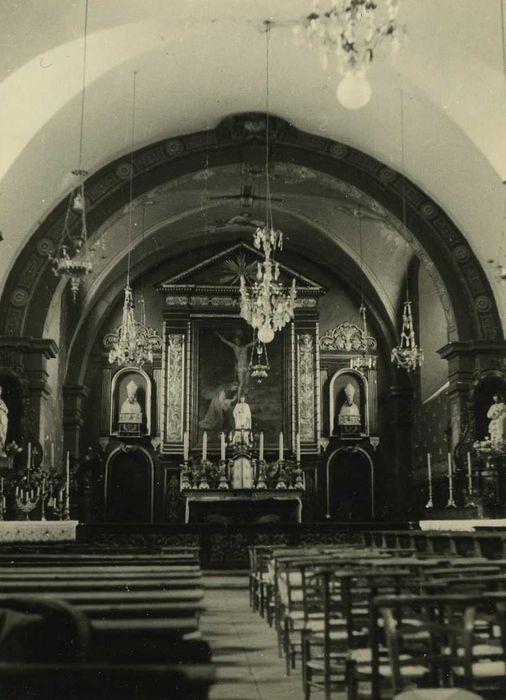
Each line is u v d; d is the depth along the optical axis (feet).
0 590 20.03
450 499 65.46
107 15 52.47
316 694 22.91
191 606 16.99
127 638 15.40
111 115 62.28
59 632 12.87
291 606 26.16
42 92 56.39
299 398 88.07
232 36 57.00
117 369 88.74
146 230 83.97
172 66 59.52
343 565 22.98
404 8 51.70
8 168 58.34
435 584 16.69
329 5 52.95
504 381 66.08
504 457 62.44
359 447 88.12
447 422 75.51
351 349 90.07
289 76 62.03
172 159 69.10
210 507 77.51
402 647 19.07
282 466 81.66
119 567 26.53
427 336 82.94
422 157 65.72
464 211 67.05
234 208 84.17
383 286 88.07
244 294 57.93
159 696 11.22
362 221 82.38
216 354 88.79
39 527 56.24
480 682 16.56
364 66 34.53
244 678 25.04
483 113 58.90
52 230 66.74
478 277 68.39
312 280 89.40
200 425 87.40
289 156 69.97
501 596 14.92
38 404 65.67
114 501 86.28
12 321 65.62
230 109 67.05
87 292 84.64
